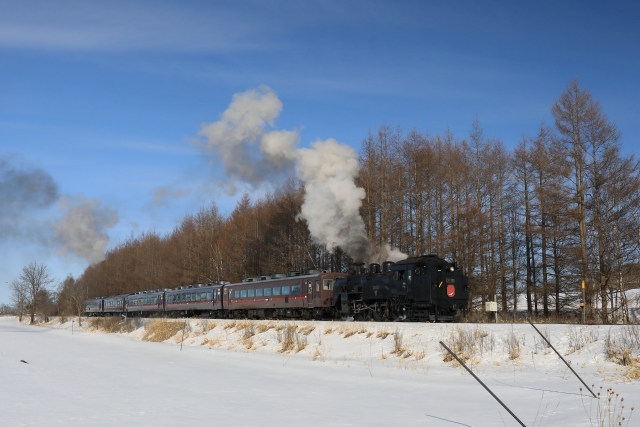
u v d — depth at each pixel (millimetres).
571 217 32500
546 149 36500
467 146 42906
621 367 16125
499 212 41625
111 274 100750
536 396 14016
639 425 10016
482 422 11602
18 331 67375
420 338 23031
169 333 41719
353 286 32156
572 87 33906
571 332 19500
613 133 33031
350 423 12180
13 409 15312
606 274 30656
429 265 26984
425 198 41188
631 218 31969
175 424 12742
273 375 21344
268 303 39375
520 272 40656
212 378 21266
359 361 22828
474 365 19344
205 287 48656
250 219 56219
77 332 60344
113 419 13570
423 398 15062
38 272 96375
